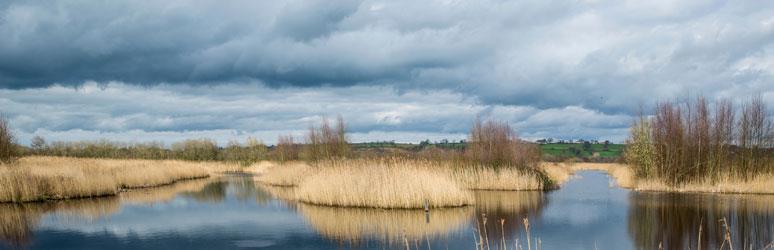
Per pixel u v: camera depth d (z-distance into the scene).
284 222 22.02
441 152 38.47
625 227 20.48
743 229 19.78
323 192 27.25
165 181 42.25
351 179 26.67
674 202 27.72
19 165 35.62
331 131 44.97
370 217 22.83
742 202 27.47
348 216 23.19
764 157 33.75
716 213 23.66
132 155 77.44
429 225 20.84
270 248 17.42
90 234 19.89
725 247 16.80
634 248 16.92
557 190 35.22
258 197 31.38
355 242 17.97
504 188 34.88
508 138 37.78
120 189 36.12
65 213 25.03
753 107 34.09
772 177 32.41
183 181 45.34
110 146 79.94
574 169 70.81
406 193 25.23
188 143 78.38
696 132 34.97
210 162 72.50
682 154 34.84
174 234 19.83
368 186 26.08
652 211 24.45
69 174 32.44
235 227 21.06
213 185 40.62
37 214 24.64
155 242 18.48
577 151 100.19
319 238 18.73
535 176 35.56
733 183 33.03
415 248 17.00
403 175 26.16
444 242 17.80
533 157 39.88
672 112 35.84
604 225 20.89
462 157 37.50
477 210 24.72
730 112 34.66
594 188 37.03
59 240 18.86
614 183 41.97
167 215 24.30
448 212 24.14
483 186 35.09
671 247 16.91
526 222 11.80
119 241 18.66
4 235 19.72
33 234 19.88
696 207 25.62
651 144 37.25
